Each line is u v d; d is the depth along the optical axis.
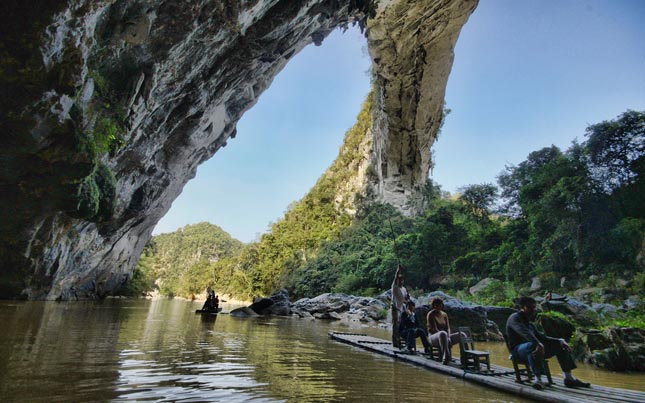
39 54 11.11
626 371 6.87
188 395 3.54
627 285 20.80
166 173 23.94
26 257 16.94
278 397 3.67
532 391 4.26
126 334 8.22
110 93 14.68
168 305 30.30
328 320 20.98
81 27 11.38
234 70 19.92
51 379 3.81
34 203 15.25
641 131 25.69
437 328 6.58
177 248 155.50
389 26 41.41
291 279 56.47
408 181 57.81
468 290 30.17
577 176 26.56
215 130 25.25
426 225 37.81
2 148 13.23
